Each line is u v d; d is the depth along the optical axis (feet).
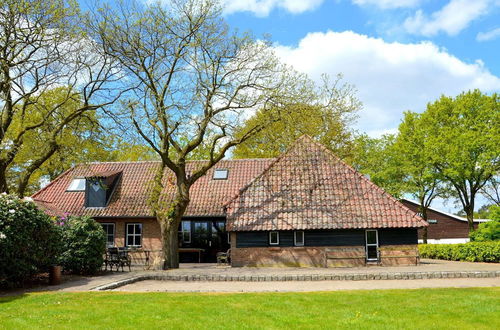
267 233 80.89
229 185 104.53
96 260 65.05
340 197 83.15
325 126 88.28
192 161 113.60
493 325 31.89
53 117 85.71
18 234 49.57
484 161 125.90
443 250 99.09
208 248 102.06
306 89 78.84
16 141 77.46
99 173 104.94
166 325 32.22
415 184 143.84
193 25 77.87
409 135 143.74
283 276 58.08
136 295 44.93
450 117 135.54
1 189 76.13
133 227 100.01
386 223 77.97
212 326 31.89
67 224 65.62
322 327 31.50
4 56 72.02
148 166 111.96
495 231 97.14
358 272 61.46
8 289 50.37
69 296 43.98
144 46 76.48
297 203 83.05
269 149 81.92
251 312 36.29
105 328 31.32
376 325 31.89
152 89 77.05
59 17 73.00
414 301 40.11
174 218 79.46
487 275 58.85
